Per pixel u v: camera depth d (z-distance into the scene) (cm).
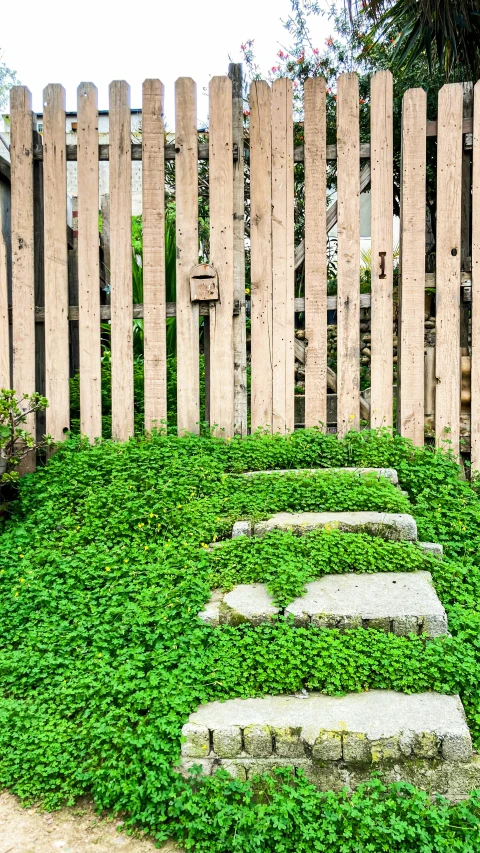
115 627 352
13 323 566
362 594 360
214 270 559
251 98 559
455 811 265
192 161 559
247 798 271
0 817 281
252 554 394
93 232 562
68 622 365
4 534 451
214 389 568
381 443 536
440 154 548
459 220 548
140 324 801
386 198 554
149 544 419
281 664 319
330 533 407
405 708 297
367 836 254
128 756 290
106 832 274
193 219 562
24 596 379
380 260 556
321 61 982
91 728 302
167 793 277
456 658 318
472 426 554
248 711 298
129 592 377
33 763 296
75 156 565
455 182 547
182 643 333
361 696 310
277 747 286
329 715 293
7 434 481
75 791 288
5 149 623
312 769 284
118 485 470
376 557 392
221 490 476
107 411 717
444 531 444
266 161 559
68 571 396
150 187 561
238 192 563
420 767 280
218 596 367
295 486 467
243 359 571
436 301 555
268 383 566
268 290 564
